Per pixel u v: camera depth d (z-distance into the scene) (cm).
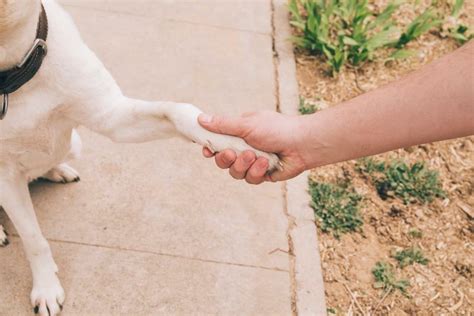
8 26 140
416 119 167
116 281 240
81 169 277
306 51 367
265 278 248
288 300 243
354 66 356
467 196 294
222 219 267
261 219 269
